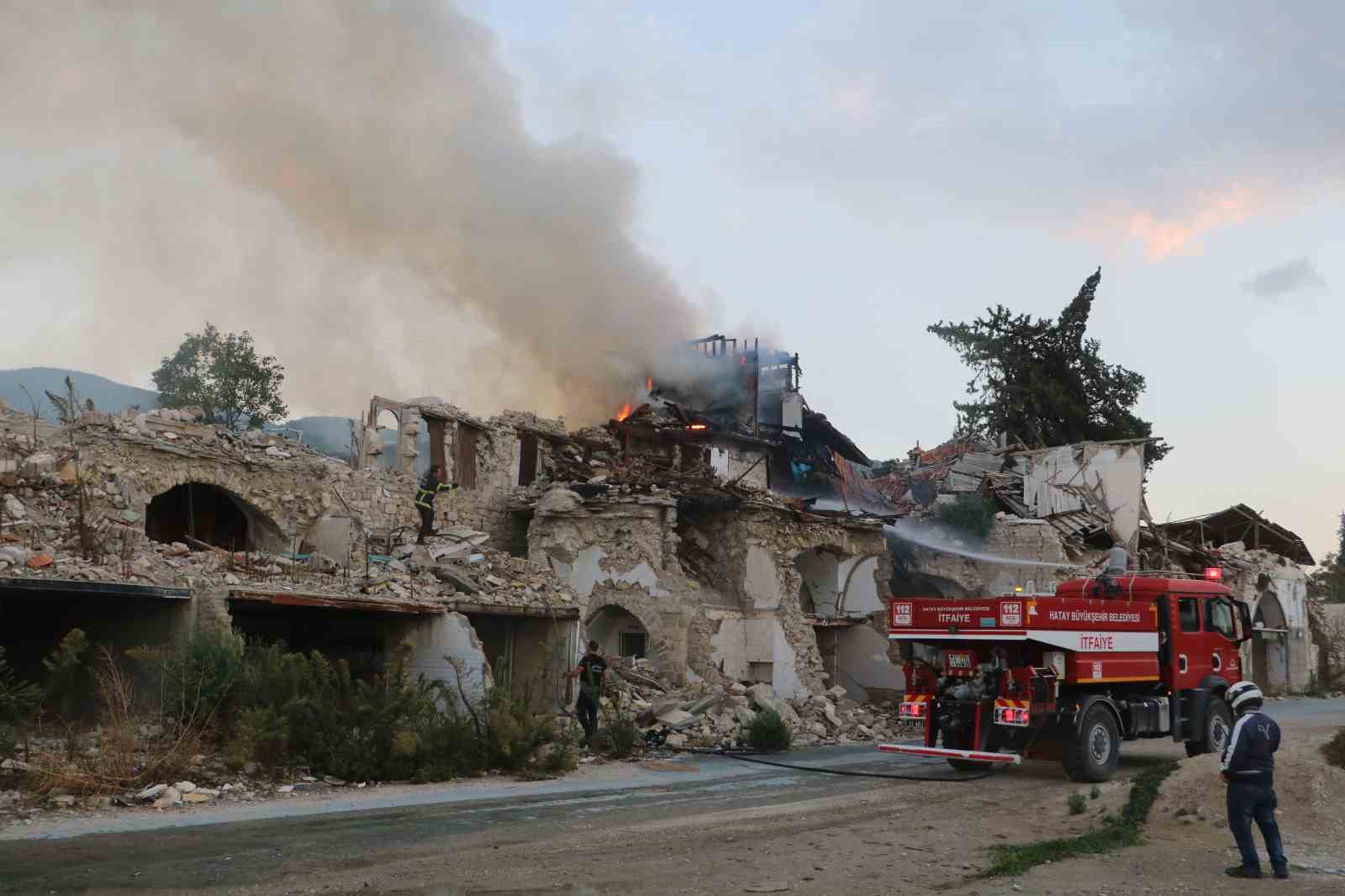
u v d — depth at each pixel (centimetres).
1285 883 992
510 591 2261
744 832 1206
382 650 2145
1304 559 5197
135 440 2086
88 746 1448
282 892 869
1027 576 3688
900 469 5006
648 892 910
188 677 1559
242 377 3734
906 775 1777
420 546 2394
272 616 2247
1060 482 4341
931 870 1030
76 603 1858
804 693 2933
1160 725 1816
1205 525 4969
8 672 1628
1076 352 5634
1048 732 1705
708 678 2727
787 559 3117
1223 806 1295
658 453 3706
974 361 5694
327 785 1484
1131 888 969
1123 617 1781
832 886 955
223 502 2420
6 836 1066
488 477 3131
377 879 922
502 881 931
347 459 3044
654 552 2811
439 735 1628
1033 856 1083
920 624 1753
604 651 2881
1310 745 1859
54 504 1872
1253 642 4725
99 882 883
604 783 1627
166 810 1252
